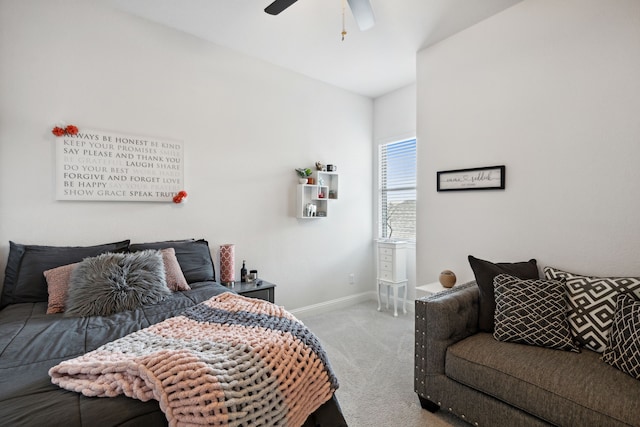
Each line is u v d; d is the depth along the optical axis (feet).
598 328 5.37
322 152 12.35
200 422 2.93
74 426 2.72
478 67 8.48
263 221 10.67
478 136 8.50
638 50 6.03
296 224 11.58
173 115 8.80
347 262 13.28
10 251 6.48
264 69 10.64
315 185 11.64
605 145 6.42
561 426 4.27
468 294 6.45
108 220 7.84
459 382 5.50
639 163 6.03
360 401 6.38
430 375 5.95
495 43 8.13
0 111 6.59
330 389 4.44
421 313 6.12
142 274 6.29
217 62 9.61
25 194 6.85
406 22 8.44
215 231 9.61
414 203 12.75
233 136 9.96
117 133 7.89
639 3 6.03
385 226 13.94
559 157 7.05
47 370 3.58
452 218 9.12
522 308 5.77
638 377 4.35
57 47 7.19
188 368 3.25
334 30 8.86
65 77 7.27
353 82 12.45
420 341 6.14
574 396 4.23
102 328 4.86
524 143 7.60
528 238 7.55
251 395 3.33
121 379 3.18
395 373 7.50
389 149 13.75
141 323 5.09
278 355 3.90
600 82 6.48
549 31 7.17
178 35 8.88
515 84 7.76
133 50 8.16
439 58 9.41
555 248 7.12
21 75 6.80
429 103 9.68
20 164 6.80
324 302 12.48
